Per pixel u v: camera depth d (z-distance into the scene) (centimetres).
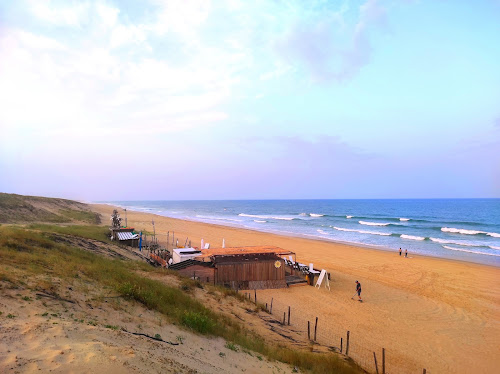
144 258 2989
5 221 3700
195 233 5850
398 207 17600
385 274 3173
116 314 984
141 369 597
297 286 2614
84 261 1648
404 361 1470
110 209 11881
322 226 7844
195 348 902
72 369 529
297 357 1122
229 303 1808
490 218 9888
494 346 1684
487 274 3219
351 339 1667
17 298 863
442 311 2191
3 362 517
